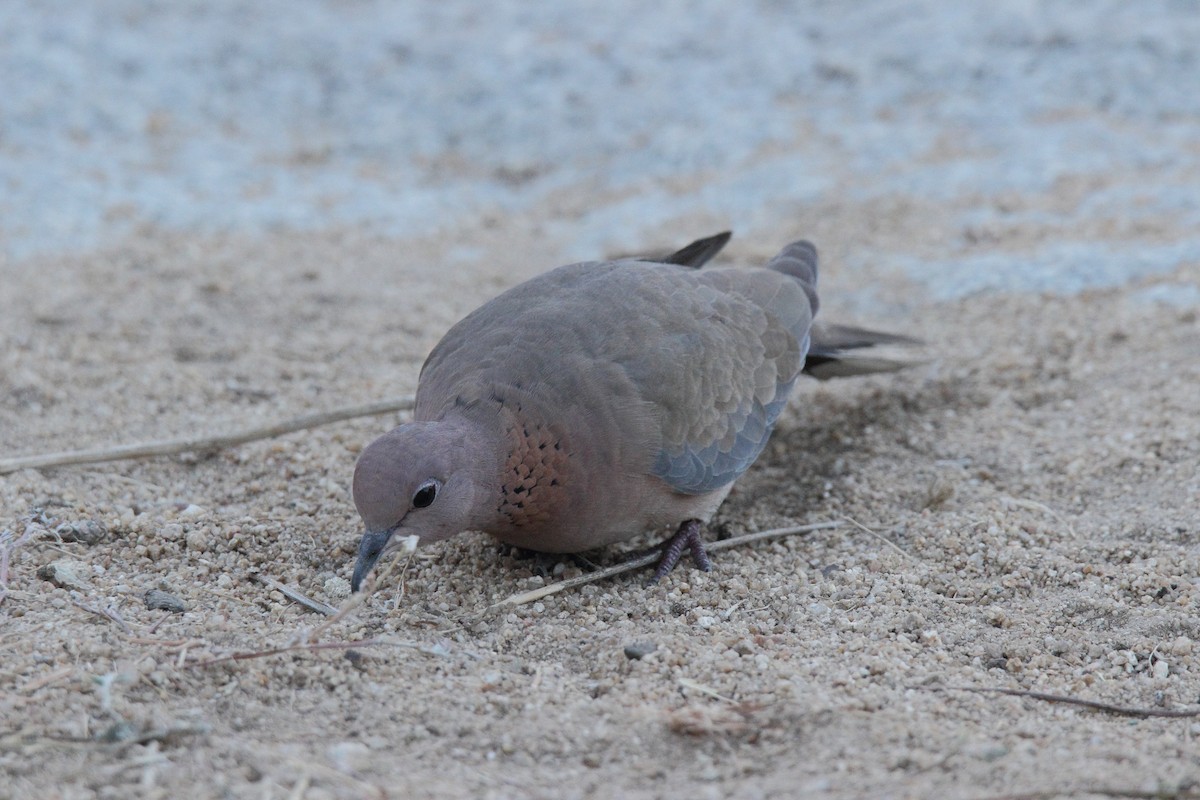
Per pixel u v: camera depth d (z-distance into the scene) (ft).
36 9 70.74
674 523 33.55
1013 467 37.19
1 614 27.63
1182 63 61.11
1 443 37.91
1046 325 44.52
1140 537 32.96
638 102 64.95
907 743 23.91
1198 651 28.17
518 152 63.72
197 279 51.44
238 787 22.09
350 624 28.86
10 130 61.82
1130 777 22.38
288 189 60.29
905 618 29.86
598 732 24.53
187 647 26.66
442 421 29.53
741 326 34.96
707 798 22.25
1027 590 31.19
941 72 63.31
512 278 52.06
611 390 30.89
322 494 35.47
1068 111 59.47
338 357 45.14
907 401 41.68
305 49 70.49
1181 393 39.19
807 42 67.62
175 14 72.59
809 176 57.26
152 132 63.72
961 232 51.83
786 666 27.22
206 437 36.45
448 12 73.72
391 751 23.80
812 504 36.65
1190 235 48.47
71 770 22.27
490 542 33.83
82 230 55.11
